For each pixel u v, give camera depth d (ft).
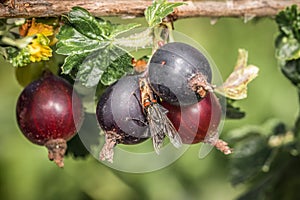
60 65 0.94
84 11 0.87
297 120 1.07
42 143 0.89
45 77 0.90
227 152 0.85
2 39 0.89
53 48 0.93
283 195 1.09
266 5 0.98
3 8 0.87
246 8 0.98
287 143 1.09
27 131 0.88
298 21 0.98
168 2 0.87
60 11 0.89
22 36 0.89
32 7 0.88
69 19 0.87
